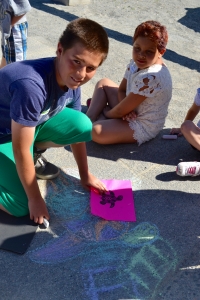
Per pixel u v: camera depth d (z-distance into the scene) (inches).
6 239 85.0
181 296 76.6
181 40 204.1
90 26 73.7
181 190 103.3
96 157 113.7
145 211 95.8
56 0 244.7
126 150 117.5
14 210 88.8
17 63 80.1
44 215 89.3
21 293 75.0
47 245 85.2
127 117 117.4
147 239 88.1
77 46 72.2
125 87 125.3
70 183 102.8
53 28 206.2
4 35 120.3
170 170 110.7
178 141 123.3
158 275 80.1
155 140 123.0
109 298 75.0
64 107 91.2
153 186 104.2
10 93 78.7
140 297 75.7
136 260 83.0
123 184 103.9
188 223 93.0
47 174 102.4
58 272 79.4
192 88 157.6
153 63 111.7
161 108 117.6
